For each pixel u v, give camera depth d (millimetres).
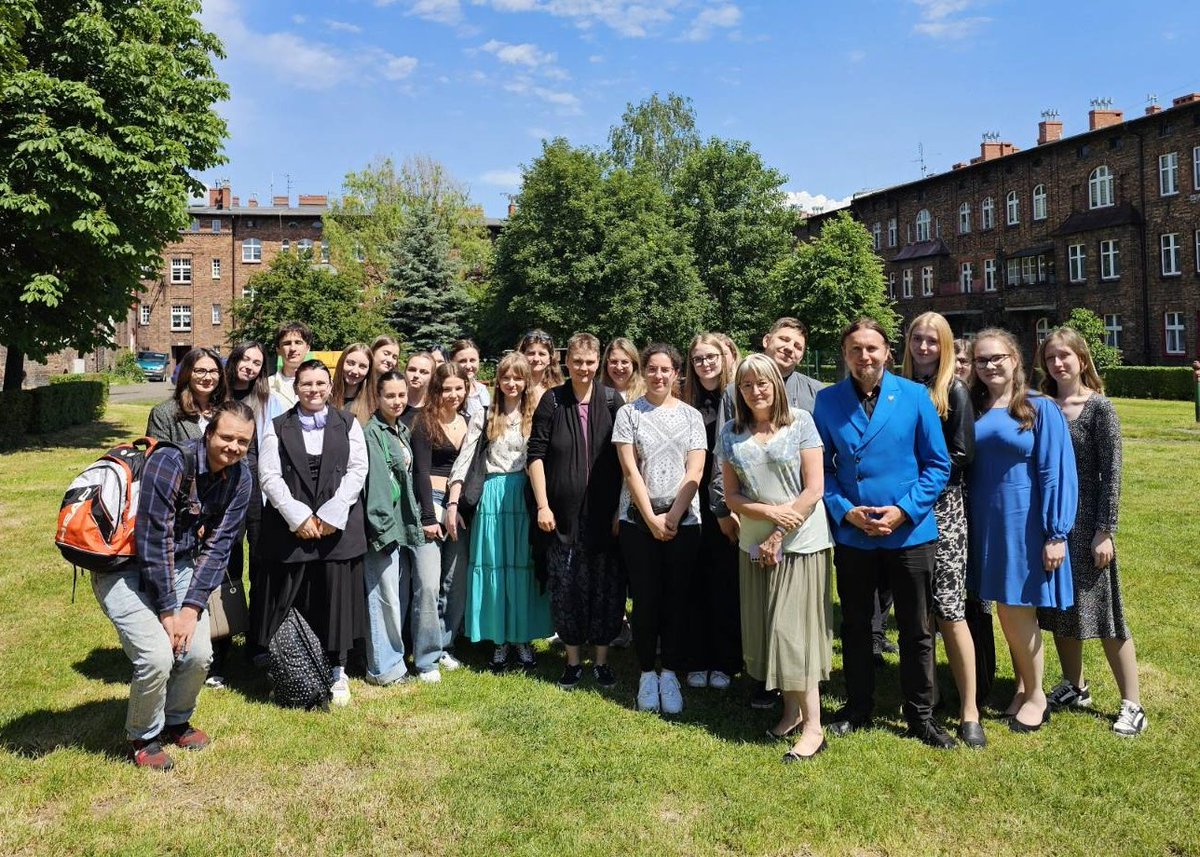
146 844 3203
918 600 4031
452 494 5211
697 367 4996
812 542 3967
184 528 3924
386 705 4617
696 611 4996
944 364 4219
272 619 4703
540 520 4898
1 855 3111
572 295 37750
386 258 41250
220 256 57594
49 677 4945
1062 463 4035
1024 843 3193
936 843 3203
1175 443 16016
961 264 45188
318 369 4695
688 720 4441
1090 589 4195
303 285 28516
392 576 4949
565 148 38781
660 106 49906
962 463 4145
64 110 15398
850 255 33844
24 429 16844
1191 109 32875
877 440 4023
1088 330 31469
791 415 4055
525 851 3162
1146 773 3695
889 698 4715
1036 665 4223
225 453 3832
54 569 7410
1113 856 3090
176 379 5172
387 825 3363
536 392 5477
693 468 4586
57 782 3656
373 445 4875
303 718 4422
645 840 3244
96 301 17578
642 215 39031
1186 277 33438
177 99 17609
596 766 3863
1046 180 39781
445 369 5250
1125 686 4184
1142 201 35094
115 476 3676
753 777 3742
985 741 4059
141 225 16906
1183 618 5777
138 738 3855
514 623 5199
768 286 39344
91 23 15500
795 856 3150
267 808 3492
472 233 48438
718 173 44406
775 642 3947
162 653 3734
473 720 4398
